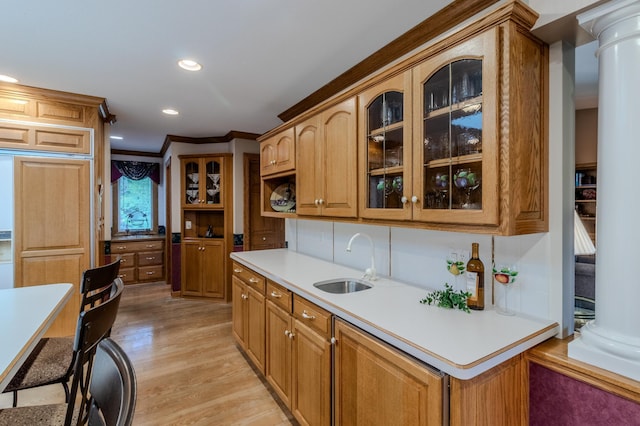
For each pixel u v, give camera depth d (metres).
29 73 2.41
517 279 1.41
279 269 2.30
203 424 1.93
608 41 1.06
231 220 4.43
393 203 1.64
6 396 2.16
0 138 2.61
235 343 3.05
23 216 2.69
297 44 1.99
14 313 1.47
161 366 2.60
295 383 1.87
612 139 1.05
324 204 2.13
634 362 0.99
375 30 1.83
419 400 1.09
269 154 2.98
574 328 1.40
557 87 1.29
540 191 1.28
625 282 1.03
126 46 2.01
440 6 1.60
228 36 1.90
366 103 1.76
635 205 1.01
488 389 1.08
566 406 1.13
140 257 5.23
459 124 1.32
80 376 1.16
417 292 1.73
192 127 4.04
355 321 1.38
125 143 4.99
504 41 1.14
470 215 1.25
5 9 1.62
